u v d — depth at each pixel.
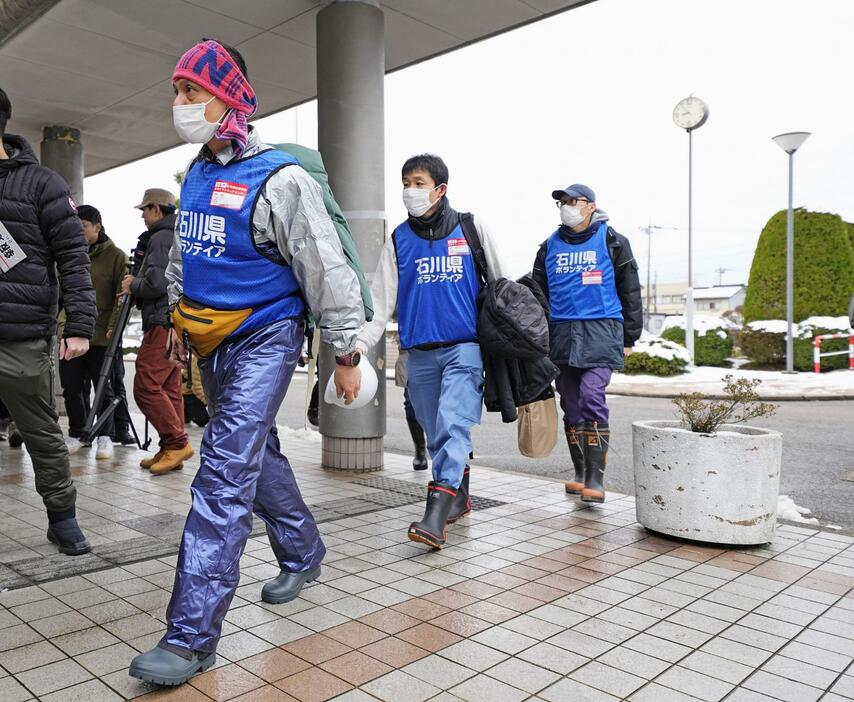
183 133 2.45
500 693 2.23
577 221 4.64
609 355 4.59
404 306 3.97
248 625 2.72
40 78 7.63
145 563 3.42
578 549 3.72
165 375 5.41
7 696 2.19
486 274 3.87
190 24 6.32
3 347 3.20
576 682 2.31
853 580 3.29
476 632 2.68
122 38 6.64
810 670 2.41
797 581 3.27
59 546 3.55
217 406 2.56
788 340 16.50
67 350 3.35
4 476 5.37
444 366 3.87
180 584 2.30
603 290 4.59
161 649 2.24
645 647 2.57
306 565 3.03
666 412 10.64
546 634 2.66
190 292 2.62
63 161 9.23
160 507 4.49
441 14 6.09
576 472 5.02
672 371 16.86
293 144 2.84
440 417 3.72
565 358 4.66
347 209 5.53
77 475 5.45
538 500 4.82
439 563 3.46
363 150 5.53
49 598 2.97
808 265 17.83
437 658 2.46
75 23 6.35
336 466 5.74
